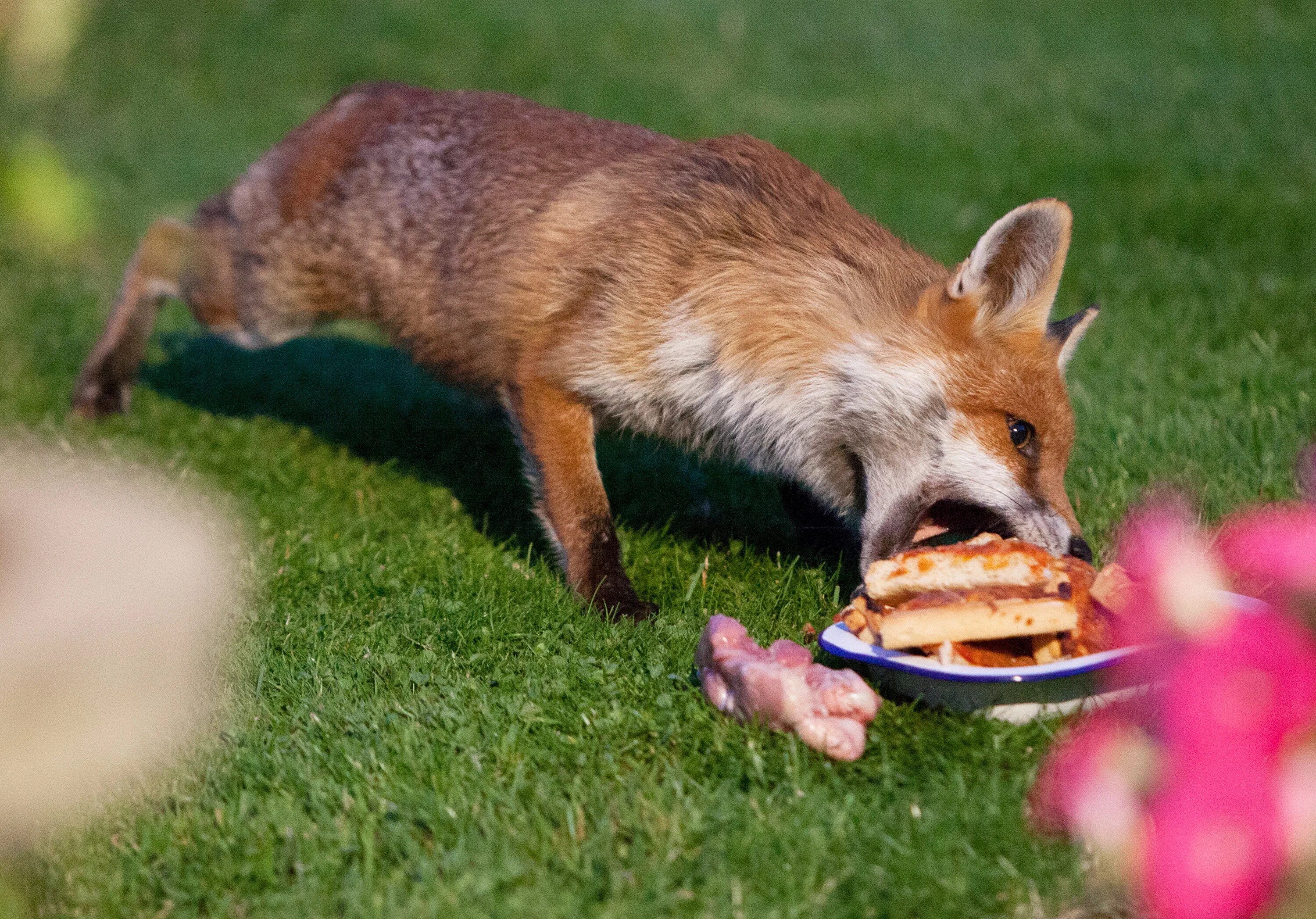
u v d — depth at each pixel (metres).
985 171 13.55
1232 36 19.30
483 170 6.46
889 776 3.97
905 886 3.48
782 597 5.61
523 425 5.98
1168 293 9.87
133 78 18.95
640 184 5.88
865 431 5.34
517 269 5.96
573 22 20.61
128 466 7.25
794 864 3.57
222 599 5.17
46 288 11.07
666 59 19.45
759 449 5.73
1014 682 4.04
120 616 2.97
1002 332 5.14
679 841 3.68
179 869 3.69
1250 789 2.10
